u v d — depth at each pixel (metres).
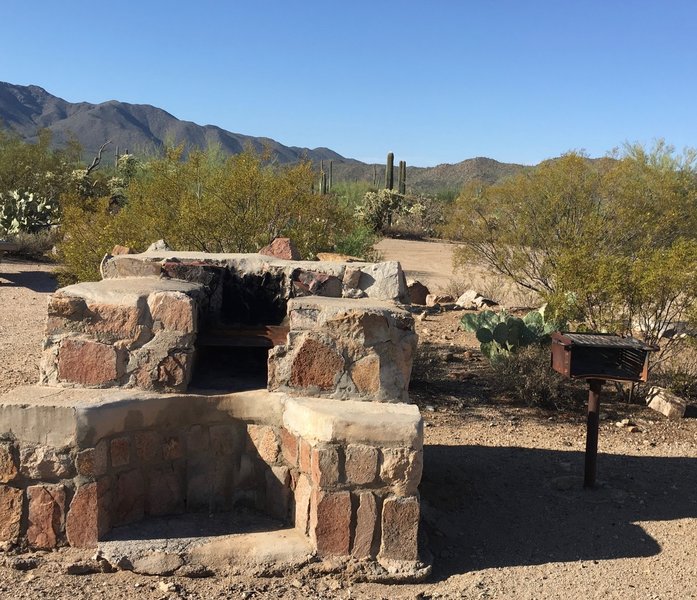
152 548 3.86
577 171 12.61
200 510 4.36
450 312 12.68
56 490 3.91
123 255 5.47
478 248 14.00
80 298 4.30
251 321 5.26
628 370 5.37
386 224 34.50
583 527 4.71
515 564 4.20
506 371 7.79
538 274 13.30
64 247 10.95
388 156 42.94
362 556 3.91
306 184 11.00
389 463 3.87
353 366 4.29
